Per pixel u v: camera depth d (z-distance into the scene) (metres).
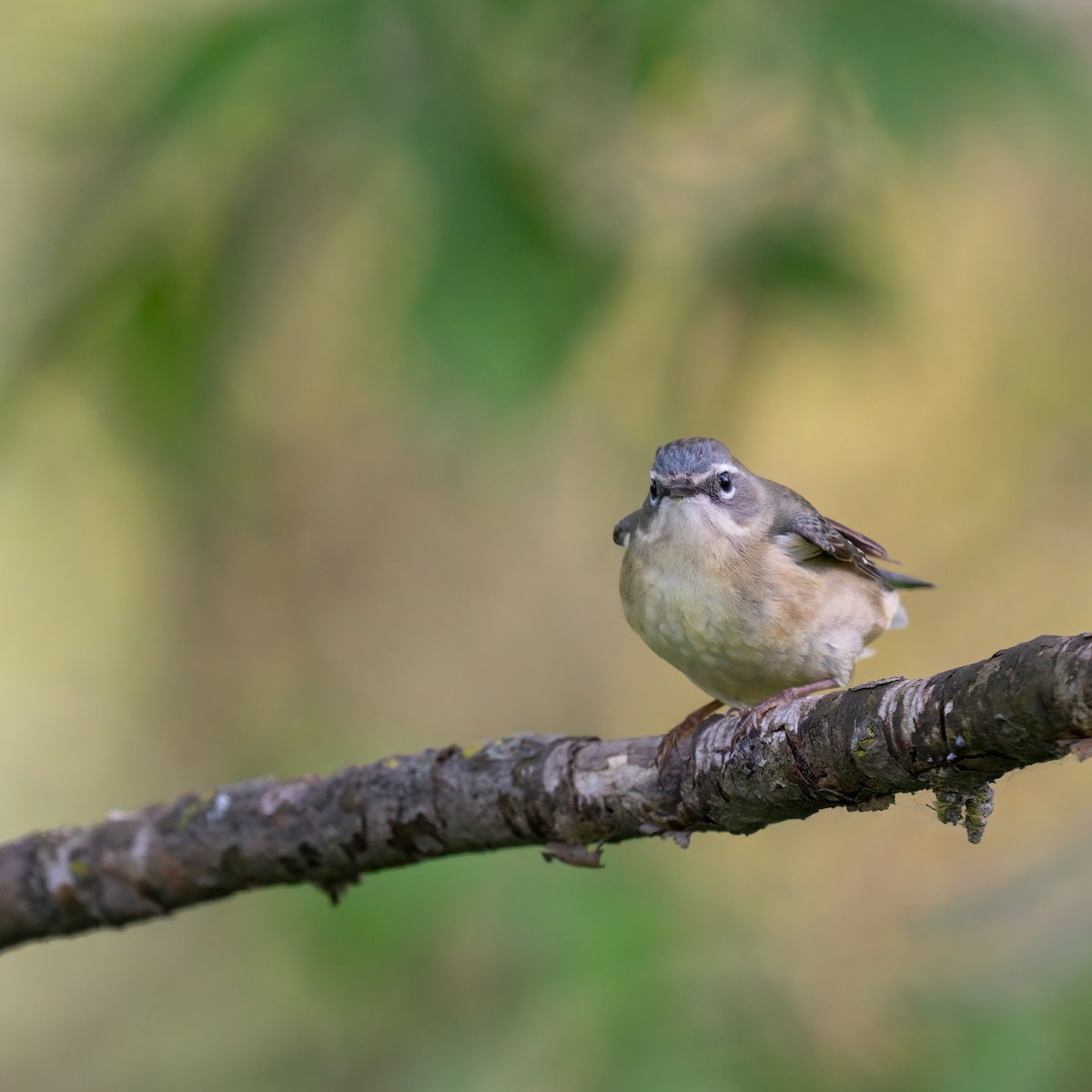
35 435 13.26
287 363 14.38
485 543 17.91
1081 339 17.27
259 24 8.93
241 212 9.74
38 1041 16.62
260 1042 13.87
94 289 9.80
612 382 11.93
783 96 9.70
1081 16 10.70
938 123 8.94
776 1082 9.22
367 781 8.76
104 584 18.52
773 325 11.20
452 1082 9.59
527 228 8.84
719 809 7.64
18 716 18.41
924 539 18.02
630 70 9.07
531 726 17.84
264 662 17.80
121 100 9.50
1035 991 9.28
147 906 9.46
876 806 7.00
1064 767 16.19
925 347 15.61
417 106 8.91
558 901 10.23
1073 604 17.30
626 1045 9.41
